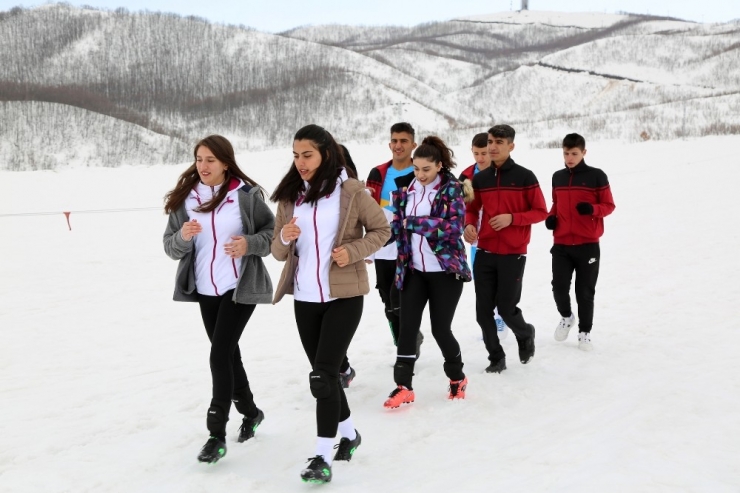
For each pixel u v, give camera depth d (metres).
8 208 23.06
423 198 5.21
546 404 5.24
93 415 5.30
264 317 8.85
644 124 72.75
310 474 3.78
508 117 121.31
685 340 6.94
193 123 107.69
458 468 4.07
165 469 4.17
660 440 4.34
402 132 6.01
